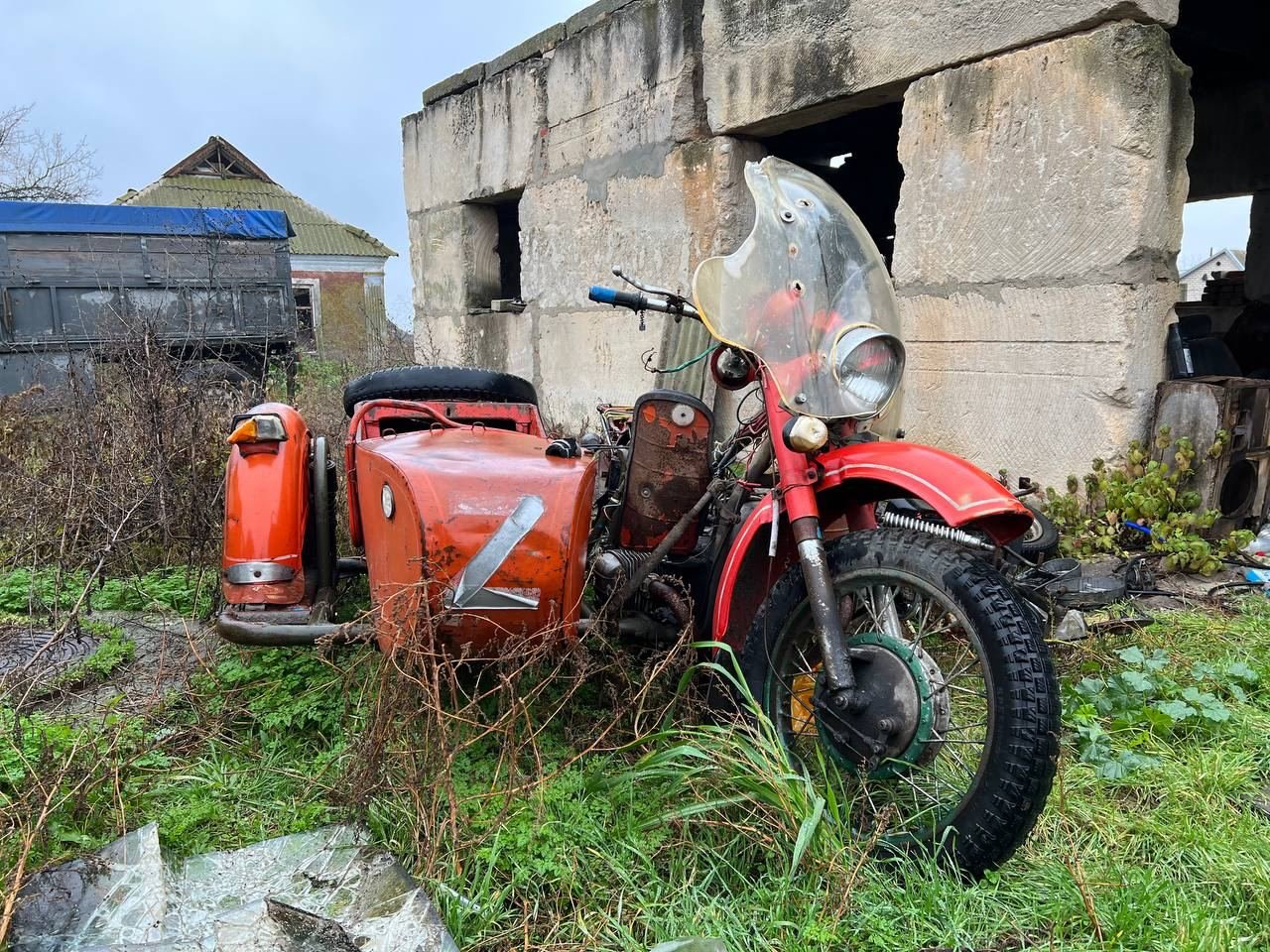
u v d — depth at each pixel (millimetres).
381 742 2189
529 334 7703
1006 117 4199
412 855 2088
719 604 2506
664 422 2750
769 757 2168
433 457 2516
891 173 7852
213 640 3283
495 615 2301
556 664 2645
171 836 2156
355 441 3197
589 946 1835
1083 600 3314
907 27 4531
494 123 7777
